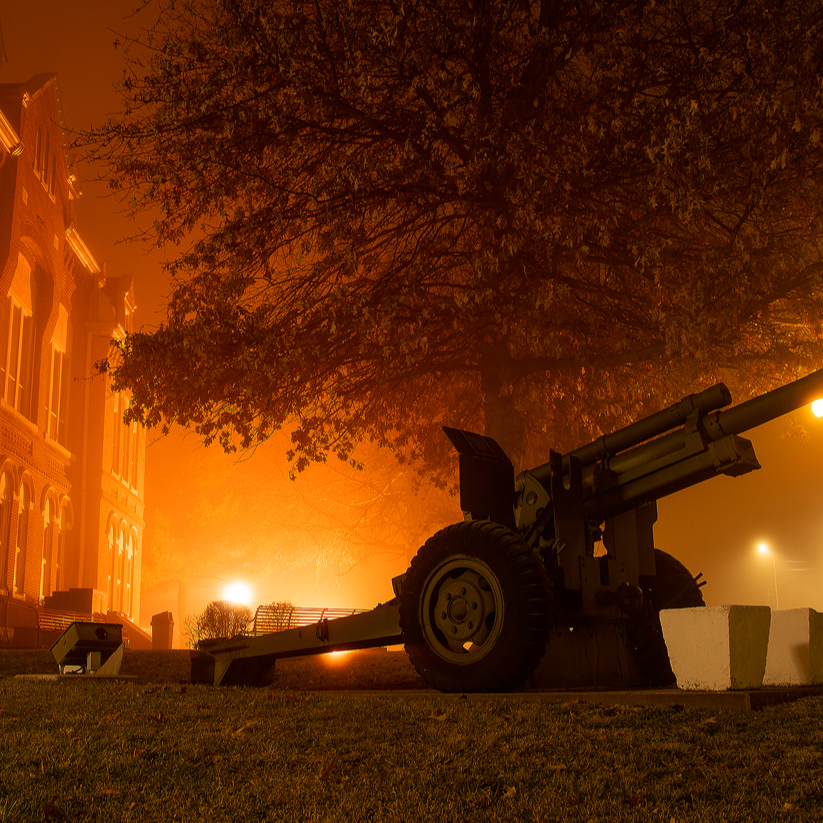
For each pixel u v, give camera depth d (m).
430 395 17.78
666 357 12.69
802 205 12.37
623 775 3.62
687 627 5.70
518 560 6.27
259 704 5.88
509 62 12.94
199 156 12.80
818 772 3.58
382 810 3.18
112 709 5.59
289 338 12.88
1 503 24.28
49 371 28.56
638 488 6.77
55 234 28.19
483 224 13.34
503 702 5.65
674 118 10.87
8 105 25.00
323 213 12.59
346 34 12.33
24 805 3.21
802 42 10.85
